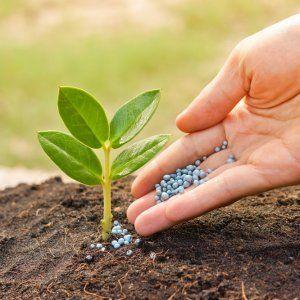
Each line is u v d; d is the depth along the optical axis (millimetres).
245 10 1624
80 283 450
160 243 475
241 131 506
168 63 1366
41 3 1785
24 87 1293
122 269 455
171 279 438
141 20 1641
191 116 509
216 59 1372
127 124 476
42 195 606
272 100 486
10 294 456
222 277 436
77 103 456
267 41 481
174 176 511
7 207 594
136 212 501
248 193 468
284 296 419
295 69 472
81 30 1600
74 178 477
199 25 1570
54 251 495
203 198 462
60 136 471
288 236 479
